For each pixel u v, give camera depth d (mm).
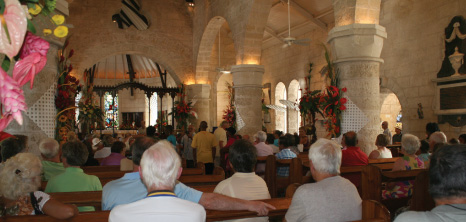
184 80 16203
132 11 15055
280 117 17781
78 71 14648
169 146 1898
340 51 5949
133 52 15617
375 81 5898
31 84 1257
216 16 12984
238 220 2836
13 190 2186
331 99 6012
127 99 24797
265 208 2627
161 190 1791
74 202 2854
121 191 2568
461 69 8898
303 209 2291
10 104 1066
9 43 1085
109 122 23781
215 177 4293
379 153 5535
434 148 4406
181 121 14969
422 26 10109
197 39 15625
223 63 18406
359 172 4699
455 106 9039
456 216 1403
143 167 1817
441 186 1467
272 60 18172
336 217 2277
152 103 24406
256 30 10383
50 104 4680
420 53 10180
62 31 1369
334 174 2475
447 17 9336
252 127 10102
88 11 14992
